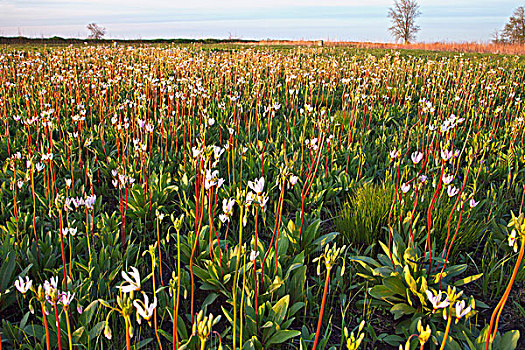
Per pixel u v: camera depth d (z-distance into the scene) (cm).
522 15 5272
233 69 1339
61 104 862
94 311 260
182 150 606
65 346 240
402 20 5628
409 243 313
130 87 988
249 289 284
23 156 532
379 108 869
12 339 253
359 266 342
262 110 868
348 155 517
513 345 232
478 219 404
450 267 305
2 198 426
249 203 218
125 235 379
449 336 247
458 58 1928
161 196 434
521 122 639
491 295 319
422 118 814
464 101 925
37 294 170
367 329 268
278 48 2481
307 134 689
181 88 915
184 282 304
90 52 1683
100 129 643
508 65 1673
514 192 493
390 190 407
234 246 341
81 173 501
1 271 290
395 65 1264
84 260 312
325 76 1223
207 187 239
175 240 365
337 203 471
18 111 782
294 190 471
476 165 552
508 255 357
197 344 239
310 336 263
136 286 157
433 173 504
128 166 489
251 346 234
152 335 270
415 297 293
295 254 350
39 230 379
